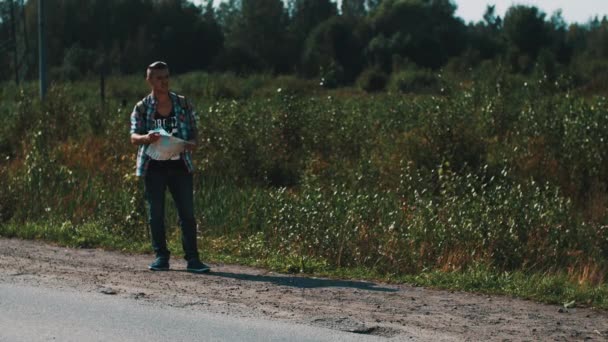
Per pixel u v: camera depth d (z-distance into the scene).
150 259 10.20
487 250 10.20
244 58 79.81
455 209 11.20
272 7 88.88
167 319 6.95
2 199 12.98
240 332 6.59
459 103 18.58
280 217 11.08
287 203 11.71
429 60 84.31
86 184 14.02
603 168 15.23
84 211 12.87
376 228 10.61
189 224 9.30
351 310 7.38
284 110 18.55
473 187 12.80
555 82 19.97
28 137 19.02
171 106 9.29
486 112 18.52
